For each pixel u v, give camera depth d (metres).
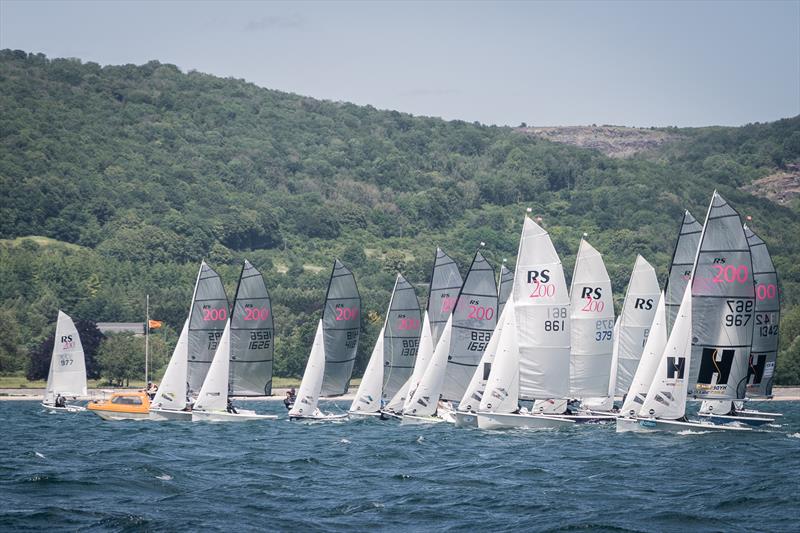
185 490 160.12
